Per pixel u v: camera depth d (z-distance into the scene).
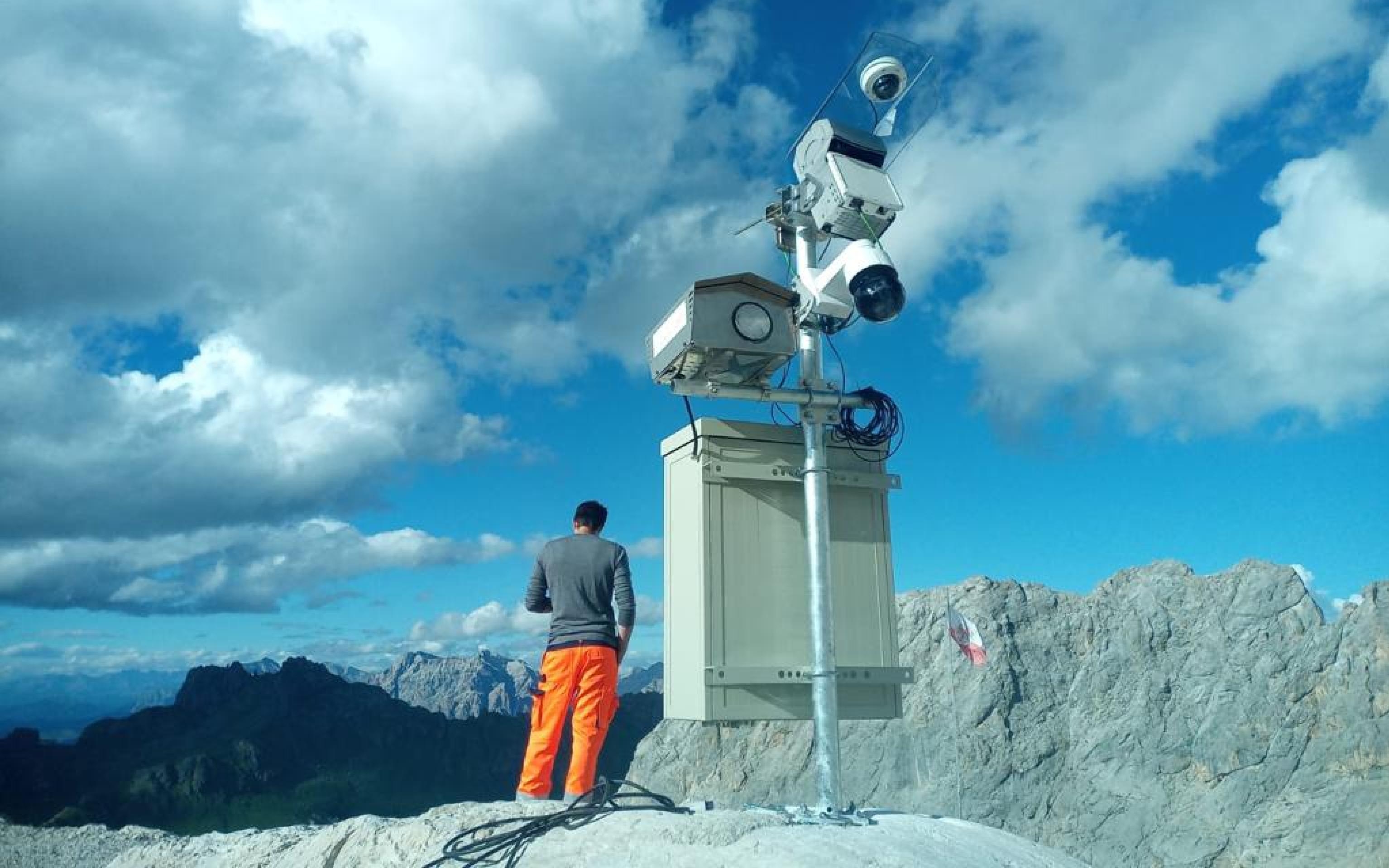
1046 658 197.25
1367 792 149.75
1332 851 142.38
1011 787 172.88
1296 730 165.62
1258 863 146.88
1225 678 180.38
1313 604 184.88
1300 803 154.25
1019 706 186.62
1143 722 177.88
